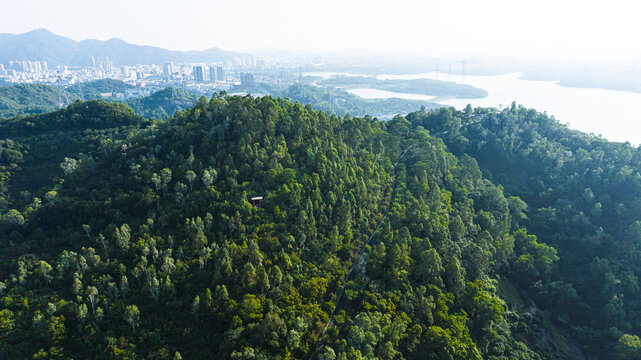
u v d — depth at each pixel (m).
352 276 123.62
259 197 134.25
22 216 130.00
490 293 136.50
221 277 107.06
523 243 168.12
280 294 104.69
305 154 157.50
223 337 95.50
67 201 138.12
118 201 134.00
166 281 104.69
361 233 141.38
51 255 118.69
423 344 106.56
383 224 144.88
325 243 127.00
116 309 100.38
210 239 120.75
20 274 108.94
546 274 156.50
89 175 158.00
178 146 156.62
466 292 124.38
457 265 126.00
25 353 89.88
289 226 128.00
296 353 96.19
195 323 99.94
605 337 135.38
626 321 138.62
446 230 141.25
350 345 95.56
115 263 112.25
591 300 148.88
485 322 120.81
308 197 135.25
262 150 149.38
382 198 161.75
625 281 147.12
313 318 102.12
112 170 157.25
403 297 113.06
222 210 127.06
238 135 158.50
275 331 94.56
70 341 94.50
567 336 139.12
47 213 134.50
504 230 165.50
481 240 151.12
